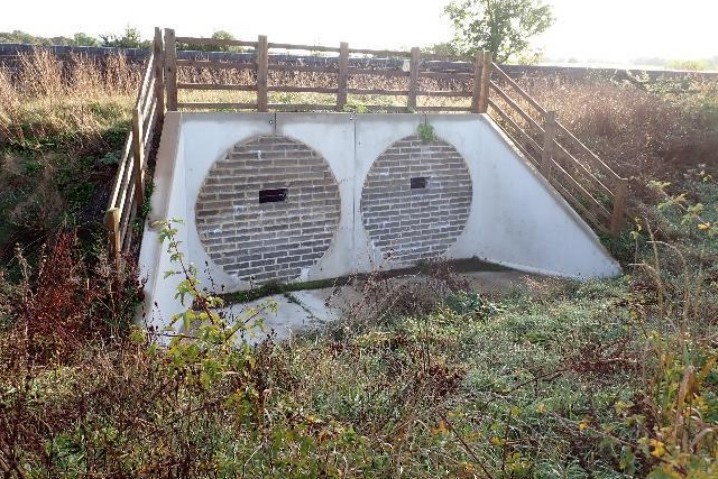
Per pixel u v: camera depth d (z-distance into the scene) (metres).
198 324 6.24
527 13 23.19
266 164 8.05
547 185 9.20
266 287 8.33
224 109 8.13
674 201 3.94
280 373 3.90
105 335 5.09
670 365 3.06
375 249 9.26
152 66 7.41
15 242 6.66
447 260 9.72
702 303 4.65
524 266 9.68
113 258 5.62
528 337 5.89
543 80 13.77
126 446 3.09
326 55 13.19
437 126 9.39
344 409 3.91
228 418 3.33
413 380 4.03
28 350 4.13
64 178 7.28
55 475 2.90
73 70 10.05
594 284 7.86
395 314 7.03
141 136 6.59
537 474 3.27
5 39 16.69
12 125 7.94
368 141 8.81
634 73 15.68
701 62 24.70
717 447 2.44
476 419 3.77
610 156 10.72
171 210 6.74
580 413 3.92
